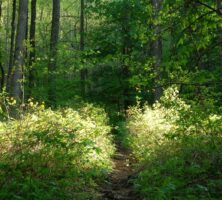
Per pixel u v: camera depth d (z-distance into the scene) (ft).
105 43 87.97
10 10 165.37
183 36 22.36
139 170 32.68
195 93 24.14
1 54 98.48
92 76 98.07
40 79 82.28
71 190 24.16
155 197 22.07
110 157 42.70
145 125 48.19
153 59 24.40
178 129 28.43
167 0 22.71
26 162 24.02
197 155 28.89
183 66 23.06
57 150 26.91
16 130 29.76
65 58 77.00
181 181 24.63
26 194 20.07
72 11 171.42
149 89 24.62
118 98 96.73
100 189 27.55
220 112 25.49
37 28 138.21
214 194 21.61
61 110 55.93
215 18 21.83
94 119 59.98
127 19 86.58
